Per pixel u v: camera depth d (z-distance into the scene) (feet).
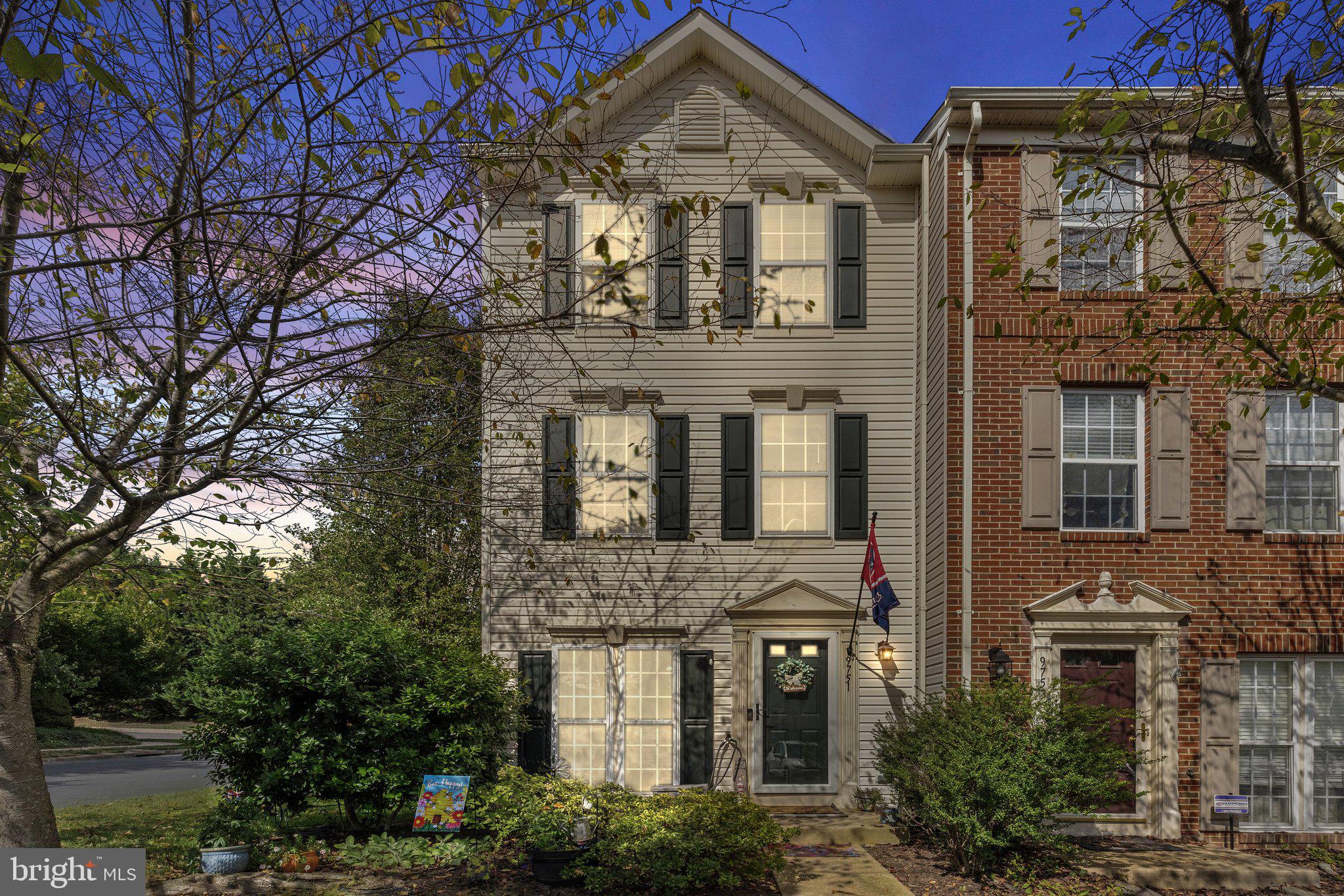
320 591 51.72
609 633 42.63
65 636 112.16
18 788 26.71
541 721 42.19
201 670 34.88
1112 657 38.40
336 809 40.47
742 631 42.65
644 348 44.01
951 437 38.70
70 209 21.38
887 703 42.16
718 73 45.11
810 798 41.57
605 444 43.78
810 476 43.78
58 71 13.84
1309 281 28.96
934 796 32.32
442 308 22.39
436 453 30.04
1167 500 38.22
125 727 117.08
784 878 30.63
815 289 44.62
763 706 42.39
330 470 24.23
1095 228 39.34
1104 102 37.73
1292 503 39.04
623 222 44.37
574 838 29.07
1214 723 37.27
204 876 29.07
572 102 20.79
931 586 41.09
